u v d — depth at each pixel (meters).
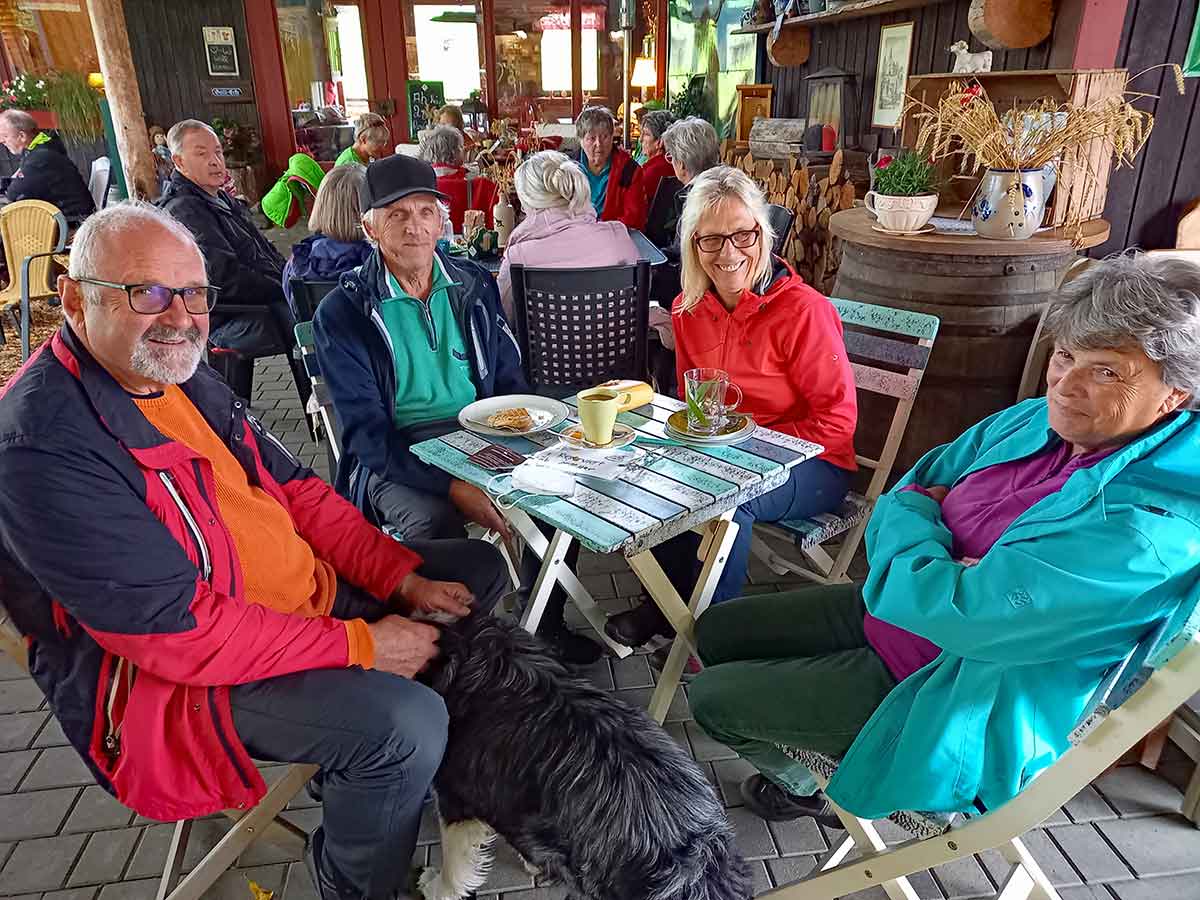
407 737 1.28
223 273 3.49
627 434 1.77
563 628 2.24
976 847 1.14
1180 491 1.06
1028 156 2.51
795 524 2.04
